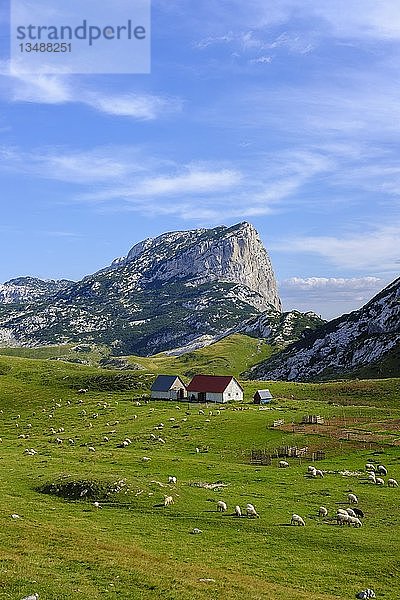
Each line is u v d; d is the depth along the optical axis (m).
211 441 100.75
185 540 44.78
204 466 80.06
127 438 106.50
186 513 53.97
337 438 100.75
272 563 40.53
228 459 88.88
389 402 144.62
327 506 59.75
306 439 100.38
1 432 127.38
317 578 38.16
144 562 35.69
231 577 35.34
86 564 33.69
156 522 50.09
